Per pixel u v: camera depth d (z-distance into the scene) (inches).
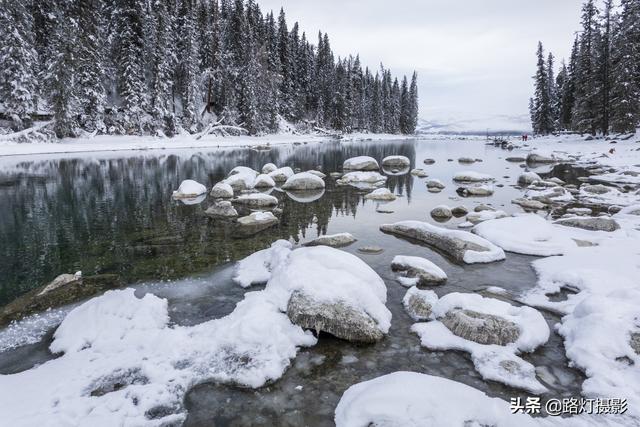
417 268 326.6
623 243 385.4
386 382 173.0
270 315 235.5
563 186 791.1
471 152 1972.2
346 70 3467.0
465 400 160.4
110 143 1621.6
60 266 360.8
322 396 181.9
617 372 187.9
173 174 987.3
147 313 247.0
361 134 3646.7
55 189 755.4
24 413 161.8
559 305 268.1
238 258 380.2
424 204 650.2
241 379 189.8
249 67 2256.4
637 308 221.8
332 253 280.5
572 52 2325.3
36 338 235.8
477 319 227.3
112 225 507.8
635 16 1525.6
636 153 1255.5
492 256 367.6
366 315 234.8
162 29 1796.3
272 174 919.0
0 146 1309.1
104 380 188.7
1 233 469.7
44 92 1483.8
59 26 1488.7
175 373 193.6
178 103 2234.3
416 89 4751.5
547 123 2571.4
